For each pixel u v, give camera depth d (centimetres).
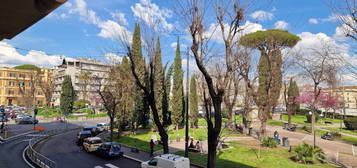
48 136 3638
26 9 343
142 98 3828
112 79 3325
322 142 3266
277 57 2827
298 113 7200
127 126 4000
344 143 3250
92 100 7162
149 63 1781
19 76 9325
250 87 2759
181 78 3972
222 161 1880
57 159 2162
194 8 1202
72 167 1880
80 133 2978
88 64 9619
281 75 2958
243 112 3631
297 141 3262
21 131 4131
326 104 5481
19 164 1980
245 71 2589
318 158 1938
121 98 3180
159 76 3578
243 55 1909
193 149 2325
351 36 964
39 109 7638
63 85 6756
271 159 1927
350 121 4562
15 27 412
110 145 2189
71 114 6838
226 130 3406
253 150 2203
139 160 2080
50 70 10625
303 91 6009
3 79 9006
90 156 2303
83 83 8256
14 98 9206
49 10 351
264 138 2619
